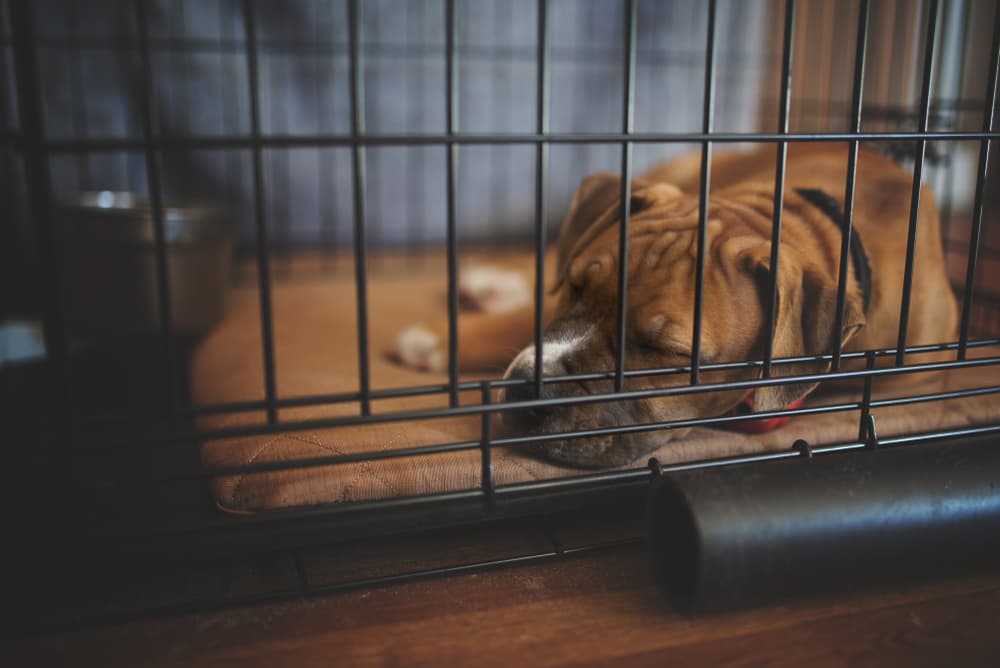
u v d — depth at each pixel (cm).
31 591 57
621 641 54
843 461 57
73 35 130
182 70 138
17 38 47
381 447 65
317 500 60
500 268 117
